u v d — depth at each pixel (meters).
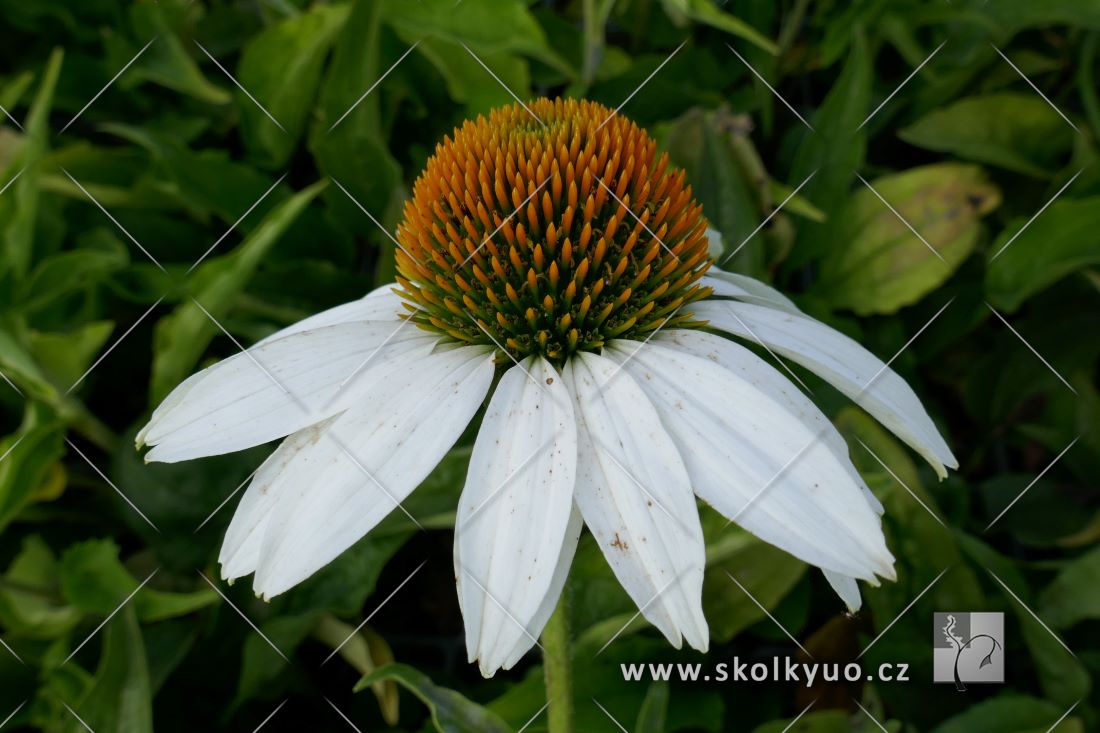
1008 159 0.43
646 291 0.34
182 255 0.44
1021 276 0.41
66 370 0.40
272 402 0.33
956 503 0.41
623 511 0.32
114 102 0.46
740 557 0.38
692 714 0.38
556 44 0.45
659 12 0.46
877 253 0.42
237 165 0.43
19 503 0.39
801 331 0.34
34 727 0.40
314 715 0.40
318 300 0.43
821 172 0.43
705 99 0.44
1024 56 0.45
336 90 0.41
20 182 0.40
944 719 0.39
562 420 0.33
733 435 0.32
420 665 0.41
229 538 0.33
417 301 0.34
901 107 0.46
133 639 0.36
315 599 0.39
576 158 0.34
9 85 0.43
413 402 0.33
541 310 0.34
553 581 0.32
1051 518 0.41
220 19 0.47
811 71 0.48
